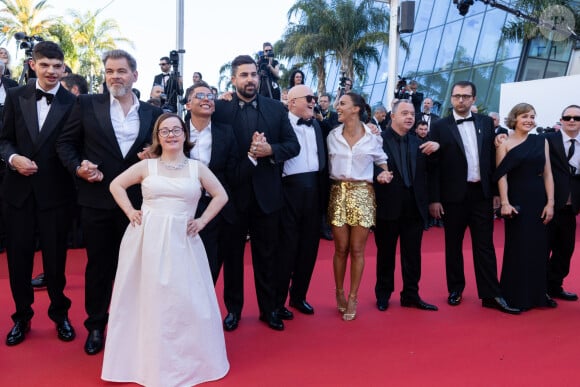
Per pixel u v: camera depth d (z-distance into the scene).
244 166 3.71
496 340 3.72
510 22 16.67
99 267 3.46
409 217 4.45
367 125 4.41
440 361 3.33
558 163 4.62
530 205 4.45
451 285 4.66
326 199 4.36
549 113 12.33
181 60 9.55
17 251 3.53
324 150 4.29
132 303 3.02
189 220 3.07
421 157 4.47
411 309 4.48
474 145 4.53
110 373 2.95
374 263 6.08
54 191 3.55
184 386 2.90
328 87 24.33
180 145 3.18
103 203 3.38
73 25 27.44
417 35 21.17
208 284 3.09
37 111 3.56
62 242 3.63
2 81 5.54
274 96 7.59
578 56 15.82
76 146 3.53
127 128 3.47
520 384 3.00
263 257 3.97
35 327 3.85
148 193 3.05
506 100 13.24
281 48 21.05
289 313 4.18
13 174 3.52
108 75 3.38
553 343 3.67
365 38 18.61
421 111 10.07
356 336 3.79
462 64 18.44
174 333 2.89
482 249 4.50
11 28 25.25
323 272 5.64
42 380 3.01
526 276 4.41
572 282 5.35
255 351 3.48
